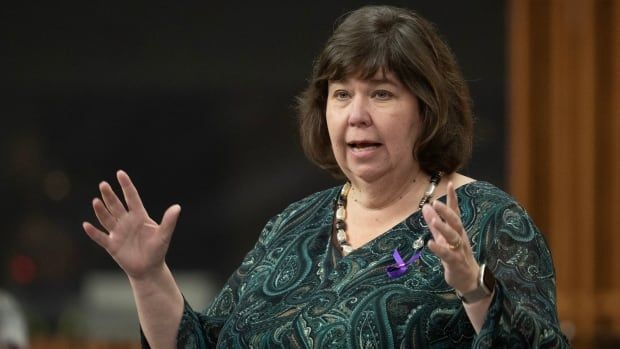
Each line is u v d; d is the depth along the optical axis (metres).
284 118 23.28
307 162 23.06
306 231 8.27
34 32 23.89
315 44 23.06
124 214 7.86
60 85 23.86
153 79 23.64
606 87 21.05
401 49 7.71
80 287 23.06
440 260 7.46
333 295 7.60
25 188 23.64
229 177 23.38
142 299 8.02
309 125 8.50
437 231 6.71
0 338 17.02
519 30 21.22
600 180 21.14
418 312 7.31
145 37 23.64
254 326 7.79
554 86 21.08
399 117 7.76
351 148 7.88
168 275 8.08
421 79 7.77
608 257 21.12
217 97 23.50
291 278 7.96
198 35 23.48
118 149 23.72
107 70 23.77
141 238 7.89
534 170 21.27
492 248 7.42
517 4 21.23
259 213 23.28
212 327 8.27
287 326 7.61
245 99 23.41
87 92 23.81
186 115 23.62
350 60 7.73
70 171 23.72
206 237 23.39
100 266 23.17
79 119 23.84
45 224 23.44
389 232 7.81
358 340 7.32
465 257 6.75
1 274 23.20
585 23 20.94
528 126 21.19
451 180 8.05
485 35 22.36
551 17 21.14
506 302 6.77
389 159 7.82
